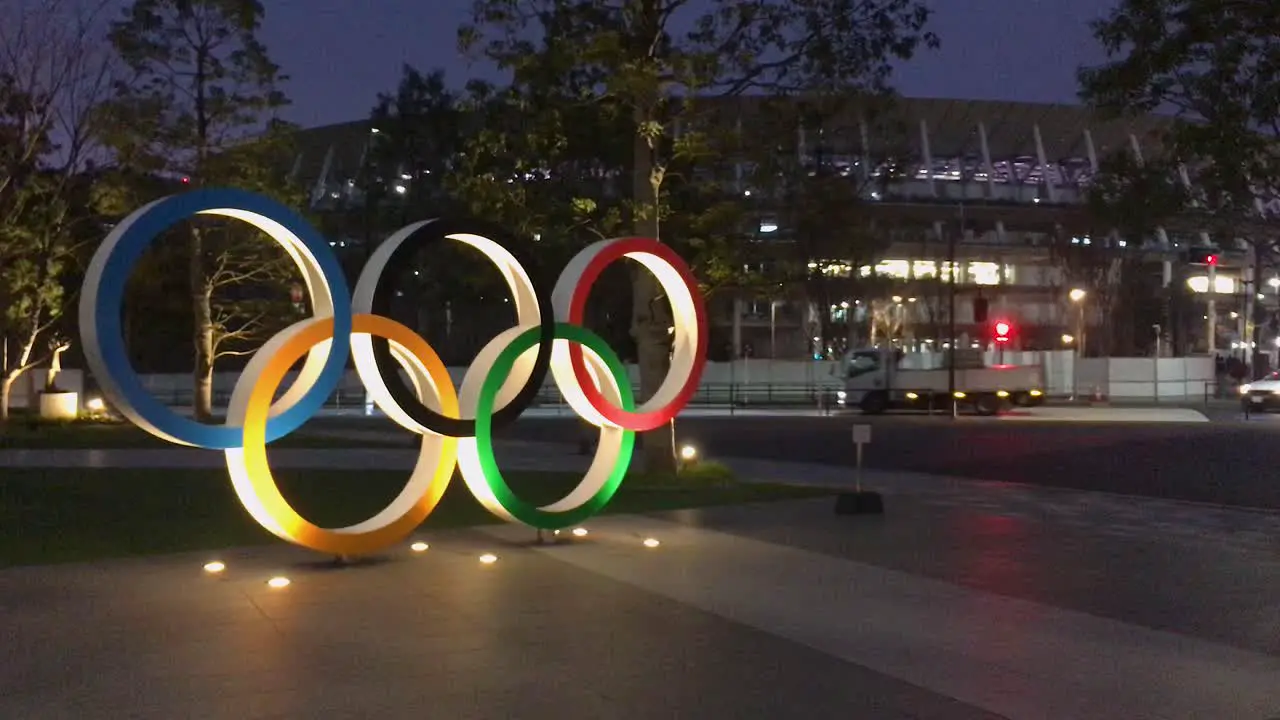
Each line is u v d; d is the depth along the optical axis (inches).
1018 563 464.1
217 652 321.7
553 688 286.8
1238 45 474.6
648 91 688.4
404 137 1786.4
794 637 339.0
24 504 656.4
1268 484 771.4
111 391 382.6
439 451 474.6
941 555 482.3
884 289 2345.0
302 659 314.5
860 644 331.0
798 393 2158.0
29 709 270.4
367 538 451.5
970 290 2568.9
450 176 780.6
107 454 992.9
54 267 1235.2
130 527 569.6
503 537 528.4
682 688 287.0
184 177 1229.1
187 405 2065.7
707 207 817.5
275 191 1230.9
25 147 1126.4
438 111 1722.4
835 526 564.7
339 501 683.4
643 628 350.0
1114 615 370.6
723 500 663.8
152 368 2338.8
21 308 1215.6
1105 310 2481.5
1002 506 642.8
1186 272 2731.3
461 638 337.1
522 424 1509.6
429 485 472.1
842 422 1512.1
